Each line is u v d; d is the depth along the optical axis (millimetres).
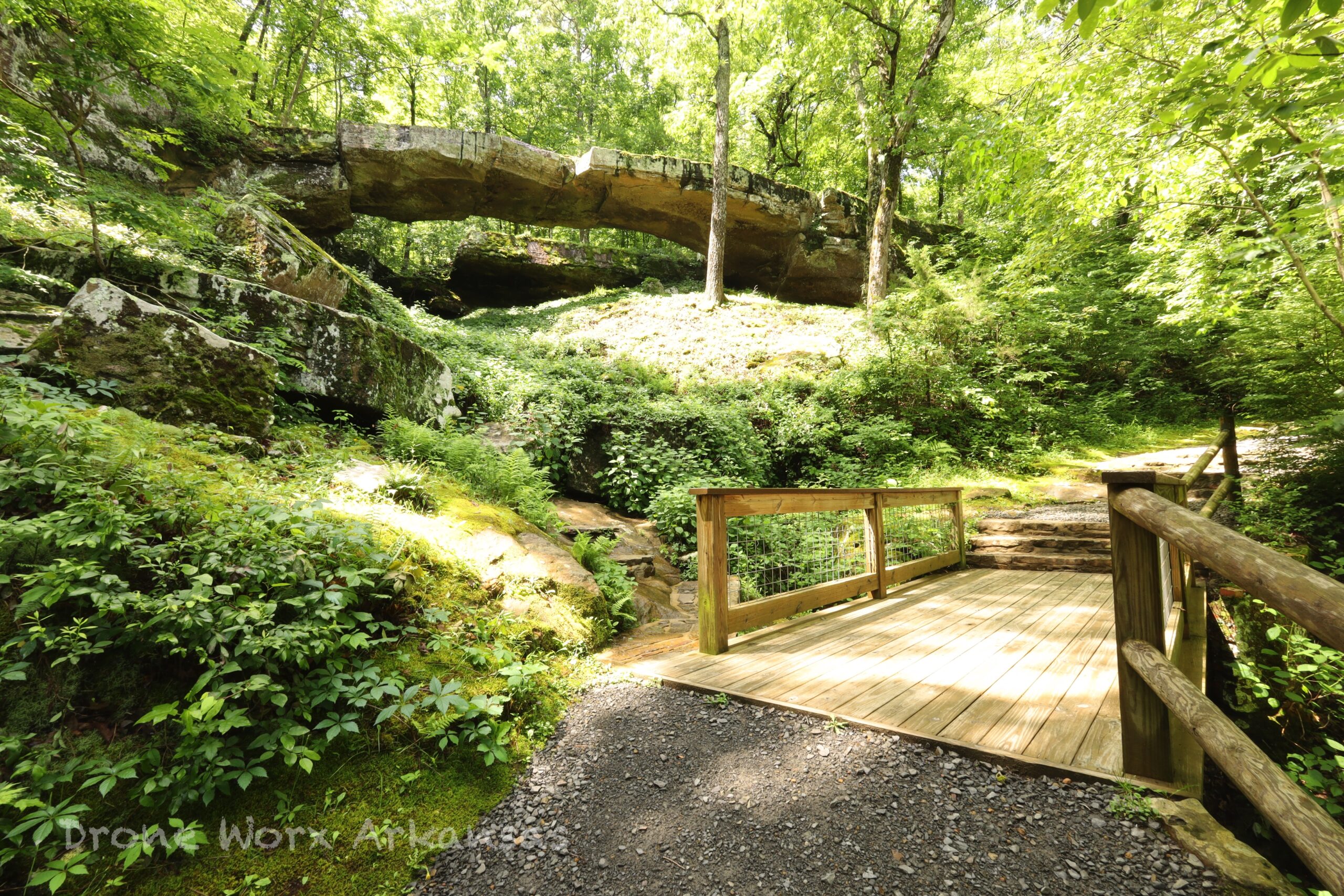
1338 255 3809
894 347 10648
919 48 13422
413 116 19688
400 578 2920
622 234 24922
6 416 2295
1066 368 11555
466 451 5520
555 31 23188
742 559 5602
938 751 2268
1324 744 3367
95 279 3771
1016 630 3939
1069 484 8156
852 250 17281
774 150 20969
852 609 4715
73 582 2080
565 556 4172
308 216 13906
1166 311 10977
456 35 16922
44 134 4535
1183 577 3373
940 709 2605
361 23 15633
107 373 3637
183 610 2105
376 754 2221
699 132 20797
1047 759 2105
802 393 10938
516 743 2463
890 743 2344
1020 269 8336
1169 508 1756
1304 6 1433
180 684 2141
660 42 17109
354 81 17672
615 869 1817
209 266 6109
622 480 7508
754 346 12742
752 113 18984
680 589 5559
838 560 5875
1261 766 1333
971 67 16625
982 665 3219
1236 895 1485
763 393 10633
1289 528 5406
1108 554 6262
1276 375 5980
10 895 1564
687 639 3992
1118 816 1821
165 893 1655
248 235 6473
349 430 5602
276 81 15133
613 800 2141
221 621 2129
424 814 2059
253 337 5070
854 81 15844
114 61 4750
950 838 1811
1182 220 5902
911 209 23875
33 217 5352
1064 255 7590
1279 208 5387
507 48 21188
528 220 17141
